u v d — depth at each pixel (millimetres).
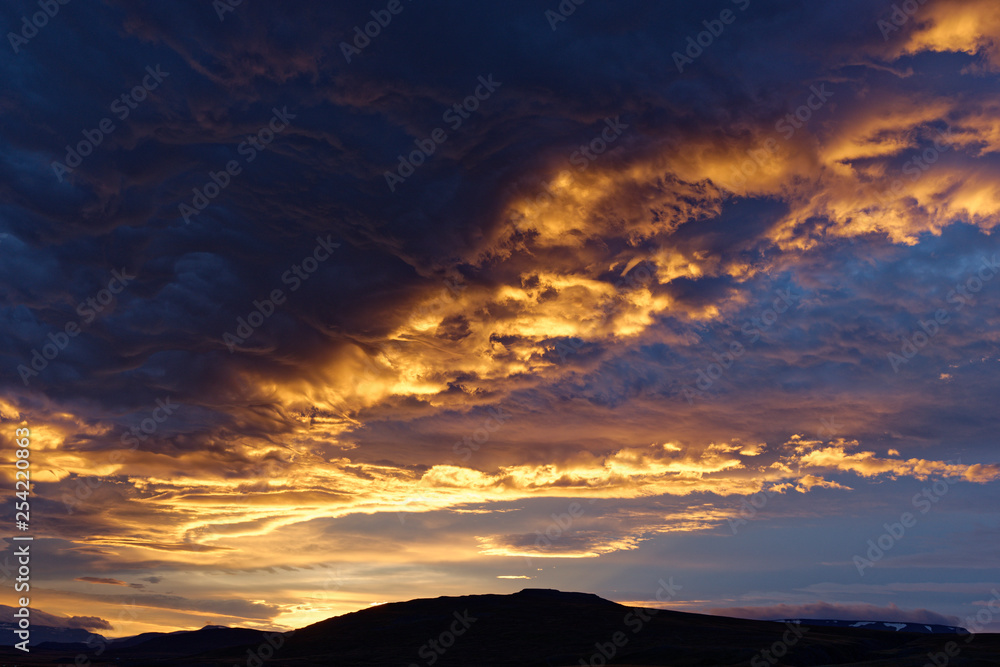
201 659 149750
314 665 129250
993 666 96188
